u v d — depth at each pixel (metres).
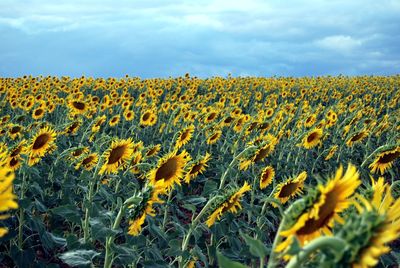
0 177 1.79
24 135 11.95
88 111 16.98
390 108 28.88
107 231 4.33
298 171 11.75
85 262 4.10
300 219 2.10
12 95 21.05
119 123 18.09
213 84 35.09
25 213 6.21
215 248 6.02
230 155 12.22
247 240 2.22
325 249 1.73
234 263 1.84
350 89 36.16
